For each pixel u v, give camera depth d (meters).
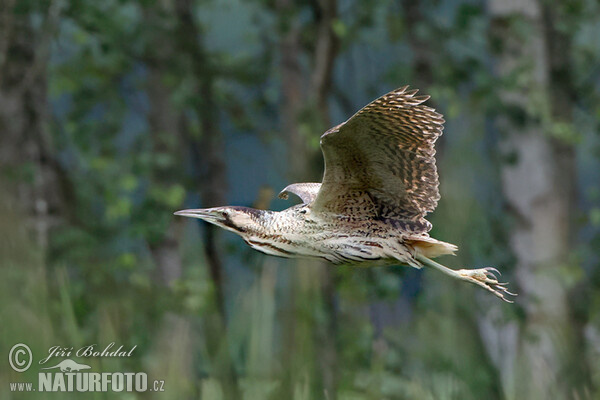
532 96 16.83
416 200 7.49
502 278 16.48
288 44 17.20
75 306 10.50
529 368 7.93
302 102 17.00
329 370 8.52
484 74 16.59
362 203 7.65
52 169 15.44
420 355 8.38
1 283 7.43
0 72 14.96
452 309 8.90
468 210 10.94
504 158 17.00
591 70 18.45
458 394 7.88
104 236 15.84
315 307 7.44
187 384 7.17
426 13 17.92
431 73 17.45
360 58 18.36
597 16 17.95
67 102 20.23
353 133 7.07
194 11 17.83
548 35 18.06
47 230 14.80
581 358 8.39
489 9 17.53
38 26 16.28
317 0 17.39
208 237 15.50
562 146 18.05
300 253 7.83
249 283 6.84
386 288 14.84
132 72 17.50
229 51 18.52
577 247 17.72
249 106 18.66
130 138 18.16
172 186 15.95
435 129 7.05
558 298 16.34
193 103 16.69
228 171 18.69
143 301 13.31
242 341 6.71
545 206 17.30
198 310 13.20
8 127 15.04
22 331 7.21
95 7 15.88
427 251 7.70
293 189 8.55
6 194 10.49
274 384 6.70
